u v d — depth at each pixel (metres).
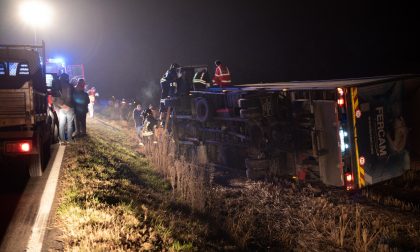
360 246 6.59
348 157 8.78
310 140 9.53
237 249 6.34
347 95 8.68
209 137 13.16
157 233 5.78
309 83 11.09
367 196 8.88
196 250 5.61
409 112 9.84
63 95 12.55
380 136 9.09
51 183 8.16
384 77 9.88
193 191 8.85
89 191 7.21
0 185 8.09
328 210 8.11
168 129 15.09
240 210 8.48
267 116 10.30
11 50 10.23
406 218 7.63
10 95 8.18
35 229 5.89
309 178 9.73
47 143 11.20
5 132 8.18
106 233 5.43
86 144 12.45
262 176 10.59
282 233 7.26
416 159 10.09
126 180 8.83
